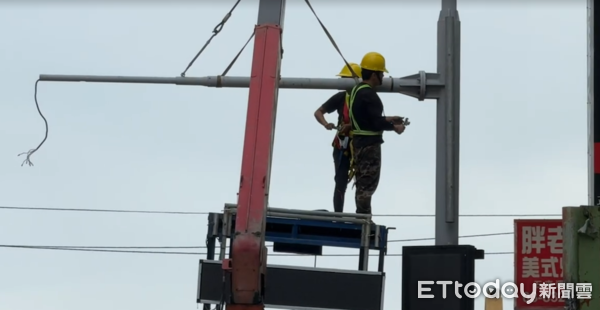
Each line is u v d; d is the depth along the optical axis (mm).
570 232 11148
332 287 14320
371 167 18094
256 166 11867
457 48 16094
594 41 16734
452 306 13203
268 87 12305
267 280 14266
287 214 15898
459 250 13273
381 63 17938
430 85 16047
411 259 13453
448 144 15883
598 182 16359
